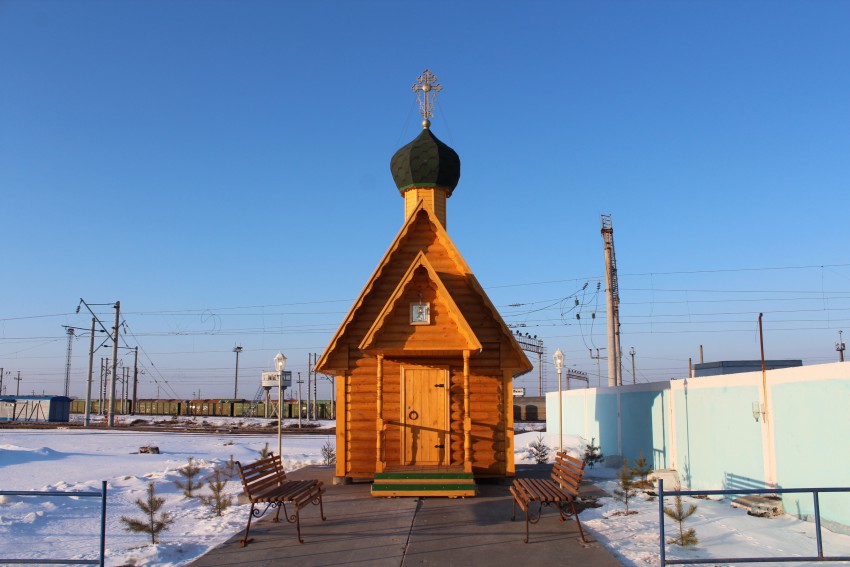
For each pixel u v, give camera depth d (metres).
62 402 67.12
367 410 15.46
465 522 11.03
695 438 15.05
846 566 8.17
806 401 10.80
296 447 31.94
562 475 11.16
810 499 10.66
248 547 9.63
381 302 15.76
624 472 12.14
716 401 14.02
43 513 12.20
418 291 13.72
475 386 15.36
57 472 20.05
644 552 9.08
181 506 13.41
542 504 11.31
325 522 11.16
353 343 15.68
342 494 13.79
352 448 15.34
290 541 9.94
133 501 14.19
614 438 21.78
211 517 12.09
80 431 44.81
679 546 9.31
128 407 86.19
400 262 15.88
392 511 11.95
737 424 13.10
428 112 18.62
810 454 10.66
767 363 21.91
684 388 15.72
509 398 15.27
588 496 13.61
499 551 9.24
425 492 13.25
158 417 74.81
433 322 13.62
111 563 8.90
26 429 47.91
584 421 27.64
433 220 15.85
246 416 77.06
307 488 10.95
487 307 15.52
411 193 18.06
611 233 33.19
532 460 21.78
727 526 10.55
